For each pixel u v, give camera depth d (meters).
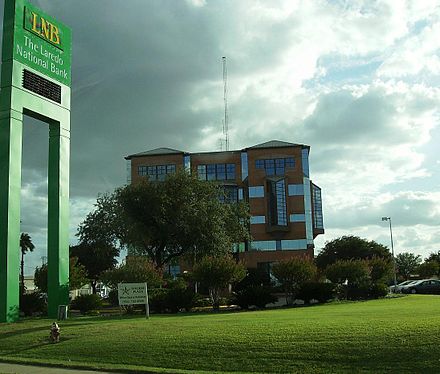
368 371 11.20
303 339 13.44
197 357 13.25
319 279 39.25
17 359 15.00
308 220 86.69
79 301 31.05
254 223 86.31
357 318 16.95
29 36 25.44
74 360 14.41
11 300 22.70
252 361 12.52
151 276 29.11
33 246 86.38
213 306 30.62
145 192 42.78
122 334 16.27
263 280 46.69
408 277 89.12
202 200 43.69
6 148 23.59
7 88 24.12
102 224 44.66
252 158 88.75
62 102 27.14
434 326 13.52
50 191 26.59
